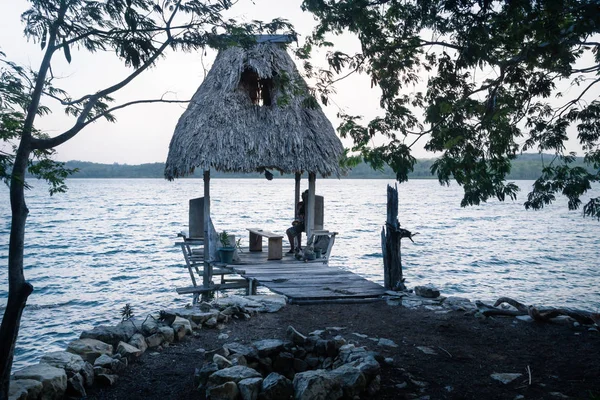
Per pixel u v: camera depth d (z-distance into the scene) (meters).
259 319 8.34
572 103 7.70
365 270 30.20
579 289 24.95
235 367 5.51
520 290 24.62
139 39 5.64
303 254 14.02
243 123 13.37
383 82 8.25
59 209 96.38
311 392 4.90
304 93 8.85
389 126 8.04
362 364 5.48
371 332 7.61
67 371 5.48
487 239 48.97
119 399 5.27
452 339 7.31
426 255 37.41
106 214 83.06
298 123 13.86
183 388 5.52
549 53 6.65
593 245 44.44
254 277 11.43
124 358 6.23
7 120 4.58
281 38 14.04
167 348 6.89
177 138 13.80
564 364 6.27
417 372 5.96
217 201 124.06
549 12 5.98
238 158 12.88
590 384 5.59
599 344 7.07
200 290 13.97
